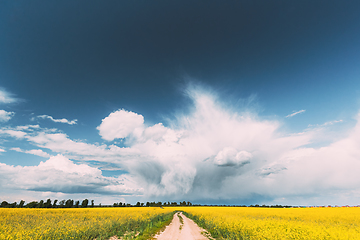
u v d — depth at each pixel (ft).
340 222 68.03
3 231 42.98
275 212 122.21
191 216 111.96
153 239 41.32
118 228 53.42
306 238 38.63
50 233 40.96
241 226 53.06
